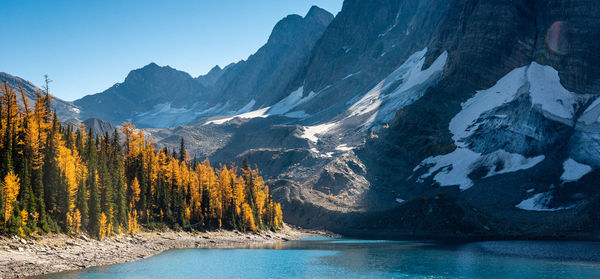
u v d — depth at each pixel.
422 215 195.25
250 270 88.19
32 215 88.81
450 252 120.50
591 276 82.25
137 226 127.00
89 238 100.81
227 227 163.88
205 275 80.88
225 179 169.88
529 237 161.88
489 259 105.31
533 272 86.62
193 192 157.00
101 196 111.88
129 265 87.19
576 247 129.62
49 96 117.94
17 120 101.81
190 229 146.12
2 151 92.81
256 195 193.25
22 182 89.62
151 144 151.75
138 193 132.88
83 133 136.75
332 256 111.88
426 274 85.50
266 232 178.25
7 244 78.06
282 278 80.56
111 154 134.00
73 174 103.12
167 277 76.81
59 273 73.06
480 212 191.25
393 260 104.75
